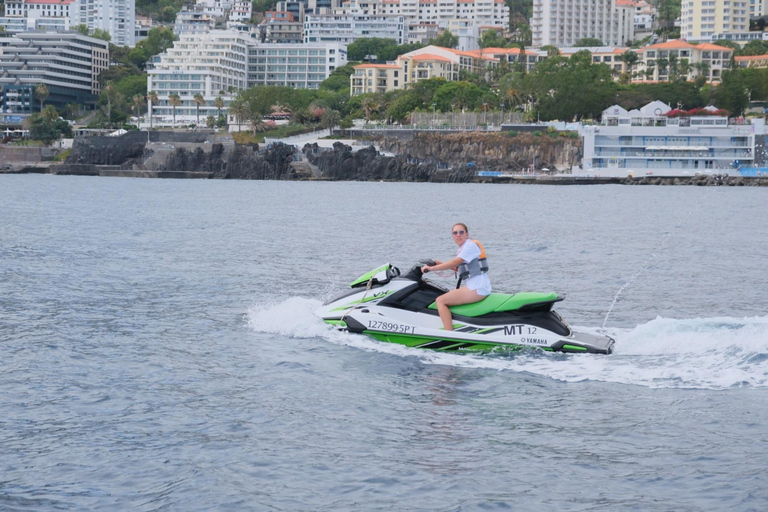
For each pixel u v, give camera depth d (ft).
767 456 33.81
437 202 292.40
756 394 41.91
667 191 428.15
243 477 31.86
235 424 37.58
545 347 49.90
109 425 37.27
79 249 109.50
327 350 50.65
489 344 50.24
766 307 68.90
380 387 43.52
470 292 51.44
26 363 47.44
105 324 58.90
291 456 33.96
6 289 73.61
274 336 54.70
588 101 643.04
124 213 199.52
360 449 34.83
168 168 615.16
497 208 255.50
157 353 50.26
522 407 40.45
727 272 92.68
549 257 109.19
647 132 547.90
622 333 54.54
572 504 29.71
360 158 594.24
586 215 220.43
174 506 29.43
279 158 597.93
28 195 295.48
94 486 31.04
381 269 54.60
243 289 76.13
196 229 149.89
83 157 631.15
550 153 566.77
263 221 176.45
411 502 29.89
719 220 199.72
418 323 51.67
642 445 35.32
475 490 30.89
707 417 38.65
